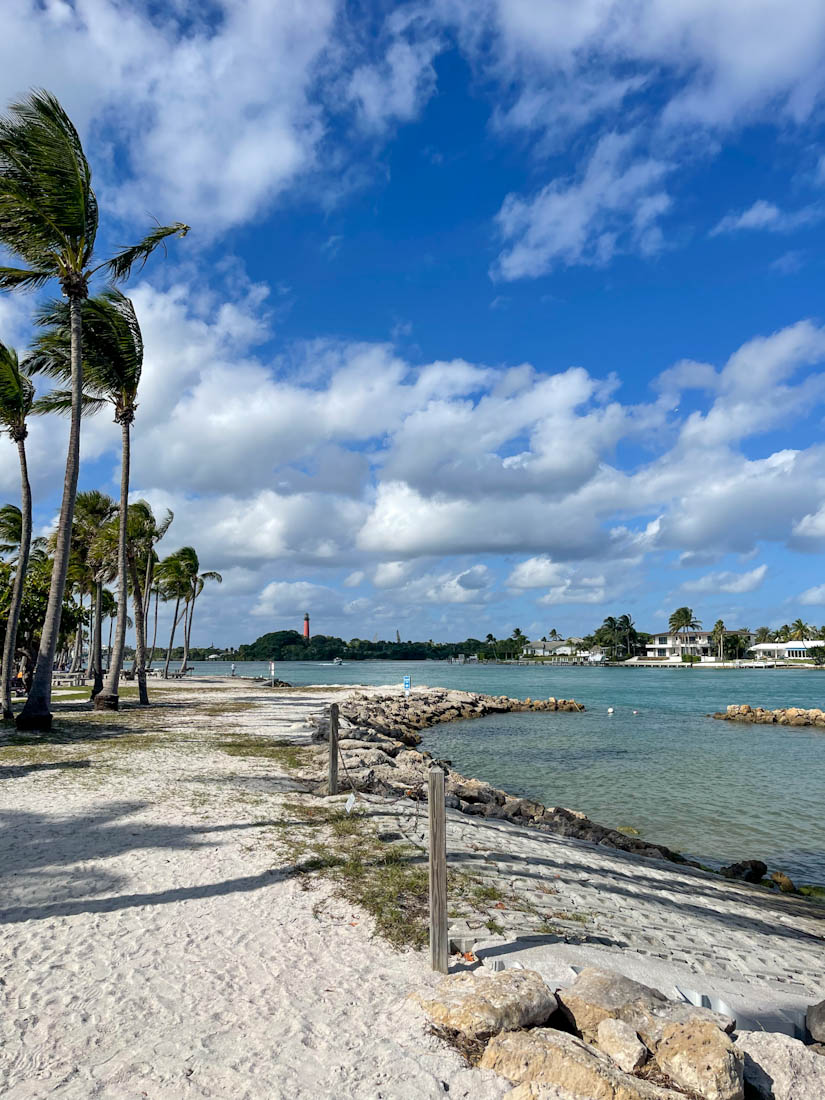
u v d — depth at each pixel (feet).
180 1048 13.47
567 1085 12.31
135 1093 12.06
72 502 61.05
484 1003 14.46
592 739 105.19
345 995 15.79
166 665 210.59
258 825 29.84
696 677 383.24
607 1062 13.07
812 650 526.16
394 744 71.05
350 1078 12.69
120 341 75.31
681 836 48.60
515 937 19.52
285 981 16.39
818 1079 13.28
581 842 38.22
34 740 53.16
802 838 48.24
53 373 75.56
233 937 18.79
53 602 59.98
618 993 15.24
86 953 17.54
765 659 543.80
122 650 82.74
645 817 53.72
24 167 56.44
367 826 30.58
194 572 205.36
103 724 66.18
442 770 17.53
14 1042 13.53
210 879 23.13
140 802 33.12
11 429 69.41
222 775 40.78
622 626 610.65
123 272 66.13
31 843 26.23
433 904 17.24
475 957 17.99
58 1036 13.80
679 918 25.30
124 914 20.10
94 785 36.68
